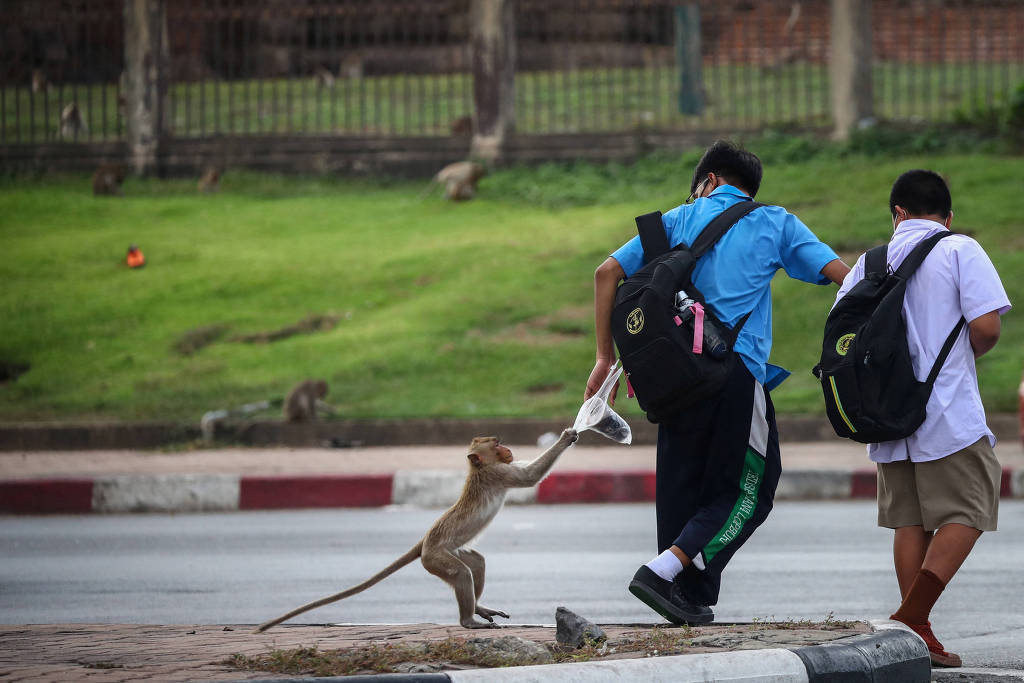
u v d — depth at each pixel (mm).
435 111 84438
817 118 84125
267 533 34594
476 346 54469
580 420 19109
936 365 17406
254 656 15789
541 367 52500
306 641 17531
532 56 108750
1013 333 53875
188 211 75062
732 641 15406
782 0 84500
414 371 52719
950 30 106875
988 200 65375
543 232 67688
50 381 53250
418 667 14570
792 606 23641
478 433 48000
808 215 64438
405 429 48250
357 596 25922
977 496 17281
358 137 82500
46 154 83750
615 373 18719
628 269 18469
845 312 17844
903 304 17719
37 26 100562
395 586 27125
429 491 40125
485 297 59156
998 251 58969
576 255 63562
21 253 67125
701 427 17469
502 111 80875
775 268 18250
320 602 18891
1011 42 105625
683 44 93062
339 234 69750
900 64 108375
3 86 85875
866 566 28078
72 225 72312
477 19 80938
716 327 17391
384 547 32094
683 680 13797
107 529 35781
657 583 16953
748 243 17953
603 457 44875
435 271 63062
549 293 59125
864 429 17266
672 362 16906
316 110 91750
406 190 79812
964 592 24719
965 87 98438
